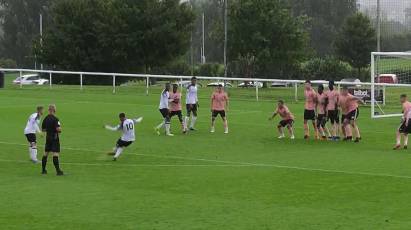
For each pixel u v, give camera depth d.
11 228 21.09
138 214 22.81
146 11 105.31
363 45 110.88
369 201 24.70
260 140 42.19
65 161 34.06
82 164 33.19
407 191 26.45
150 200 24.97
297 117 55.72
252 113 58.31
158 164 33.22
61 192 26.39
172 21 106.69
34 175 30.11
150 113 57.03
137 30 105.38
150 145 39.66
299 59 101.12
